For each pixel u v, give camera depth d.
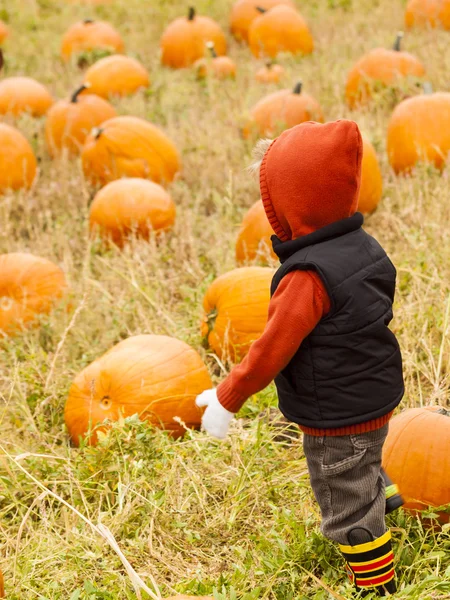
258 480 3.17
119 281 4.30
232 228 4.84
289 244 2.67
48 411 3.65
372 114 6.38
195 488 3.13
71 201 5.39
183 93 7.61
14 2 11.49
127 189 4.77
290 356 2.62
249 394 2.65
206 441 3.36
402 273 4.11
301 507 3.07
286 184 2.67
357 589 2.74
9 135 5.57
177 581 2.94
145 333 3.96
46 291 4.09
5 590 2.90
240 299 3.77
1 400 3.74
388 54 6.71
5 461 3.22
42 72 8.74
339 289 2.61
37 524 3.17
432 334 3.71
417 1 8.74
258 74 7.66
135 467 3.12
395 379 2.69
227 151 6.02
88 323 4.02
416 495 2.97
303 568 2.82
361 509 2.71
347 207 2.68
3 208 5.18
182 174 5.82
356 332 2.63
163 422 3.44
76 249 4.79
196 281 4.37
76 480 3.18
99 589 2.83
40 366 3.79
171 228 4.83
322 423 2.67
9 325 4.02
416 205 4.66
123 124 5.54
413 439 3.00
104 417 3.42
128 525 3.07
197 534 2.99
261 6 9.55
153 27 10.34
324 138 2.65
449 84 6.59
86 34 9.01
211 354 3.79
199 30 8.75
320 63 7.82
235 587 2.82
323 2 10.30
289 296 2.62
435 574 2.78
